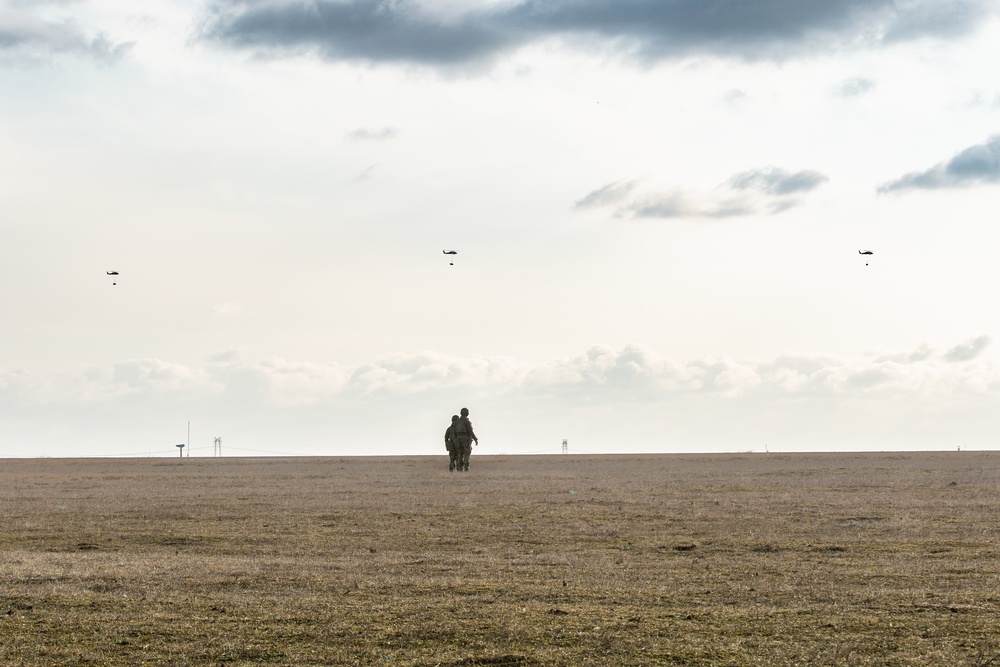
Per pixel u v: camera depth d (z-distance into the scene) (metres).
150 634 17.58
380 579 22.75
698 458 112.50
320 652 16.42
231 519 36.28
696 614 18.92
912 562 25.16
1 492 51.94
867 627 17.86
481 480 59.72
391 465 90.94
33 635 17.55
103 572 23.91
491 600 20.27
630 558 26.39
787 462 89.19
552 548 28.47
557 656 16.14
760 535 30.50
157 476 70.12
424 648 16.66
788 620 18.42
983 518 34.38
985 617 18.53
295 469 82.25
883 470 67.81
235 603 20.02
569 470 73.94
